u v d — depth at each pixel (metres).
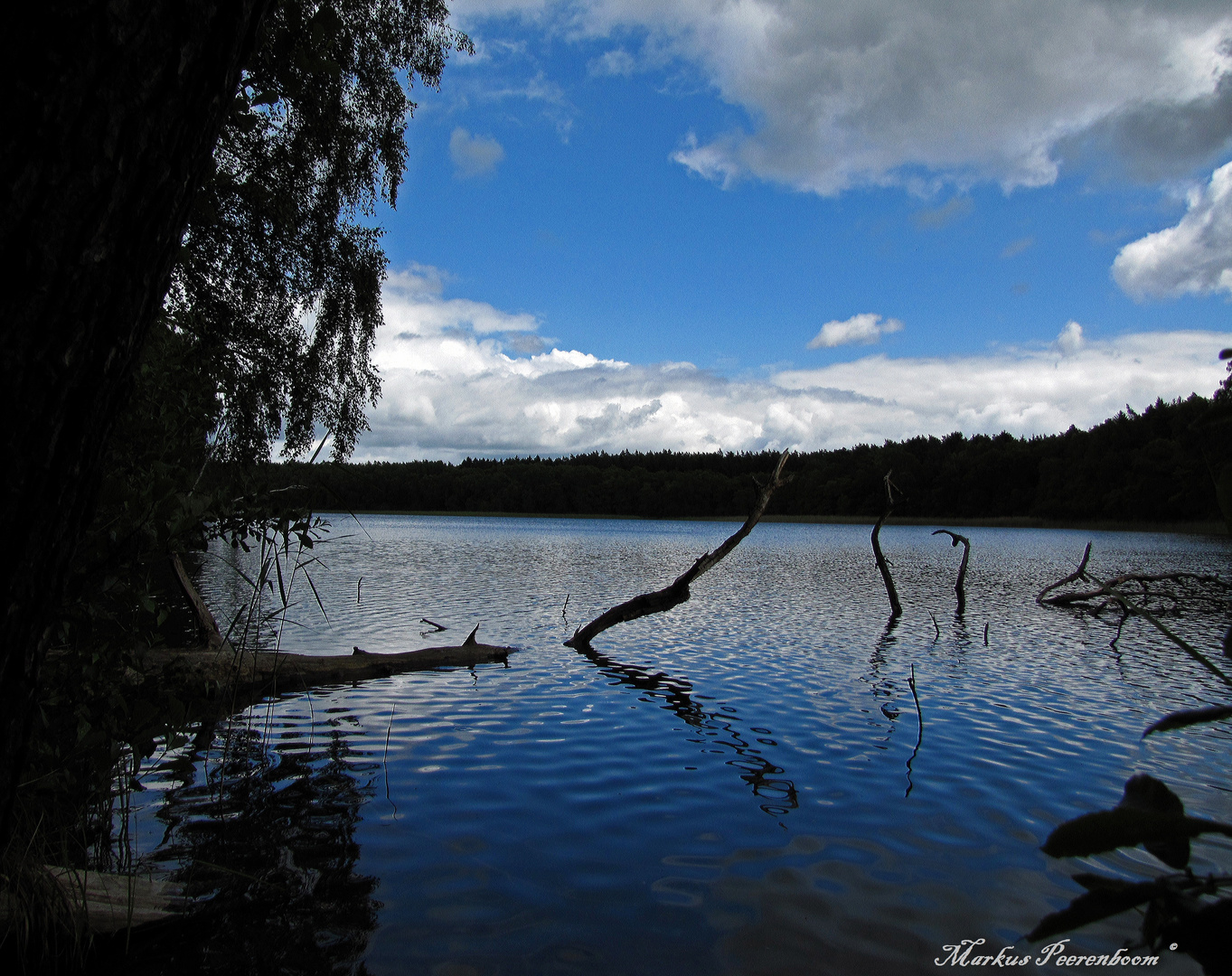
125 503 4.79
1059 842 1.01
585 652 13.73
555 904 4.60
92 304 1.95
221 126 2.21
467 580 26.64
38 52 1.76
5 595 2.02
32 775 4.69
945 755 7.69
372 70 15.38
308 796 6.38
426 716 9.19
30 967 3.85
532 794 6.48
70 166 1.83
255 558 32.97
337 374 16.17
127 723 5.45
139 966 3.90
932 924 4.44
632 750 7.79
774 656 13.35
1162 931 1.04
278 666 10.77
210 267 12.16
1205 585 25.19
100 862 5.02
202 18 1.95
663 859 5.25
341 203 15.61
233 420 9.56
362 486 131.00
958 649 14.11
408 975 3.86
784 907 4.60
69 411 1.99
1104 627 16.86
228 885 4.77
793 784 6.80
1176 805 1.13
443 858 5.22
